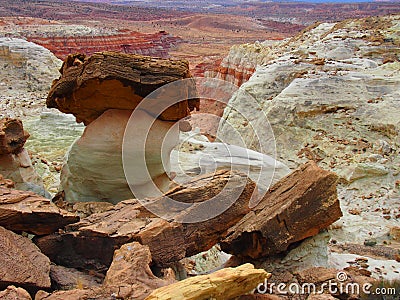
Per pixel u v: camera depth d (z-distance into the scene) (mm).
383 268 7613
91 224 6668
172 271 6223
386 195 13375
